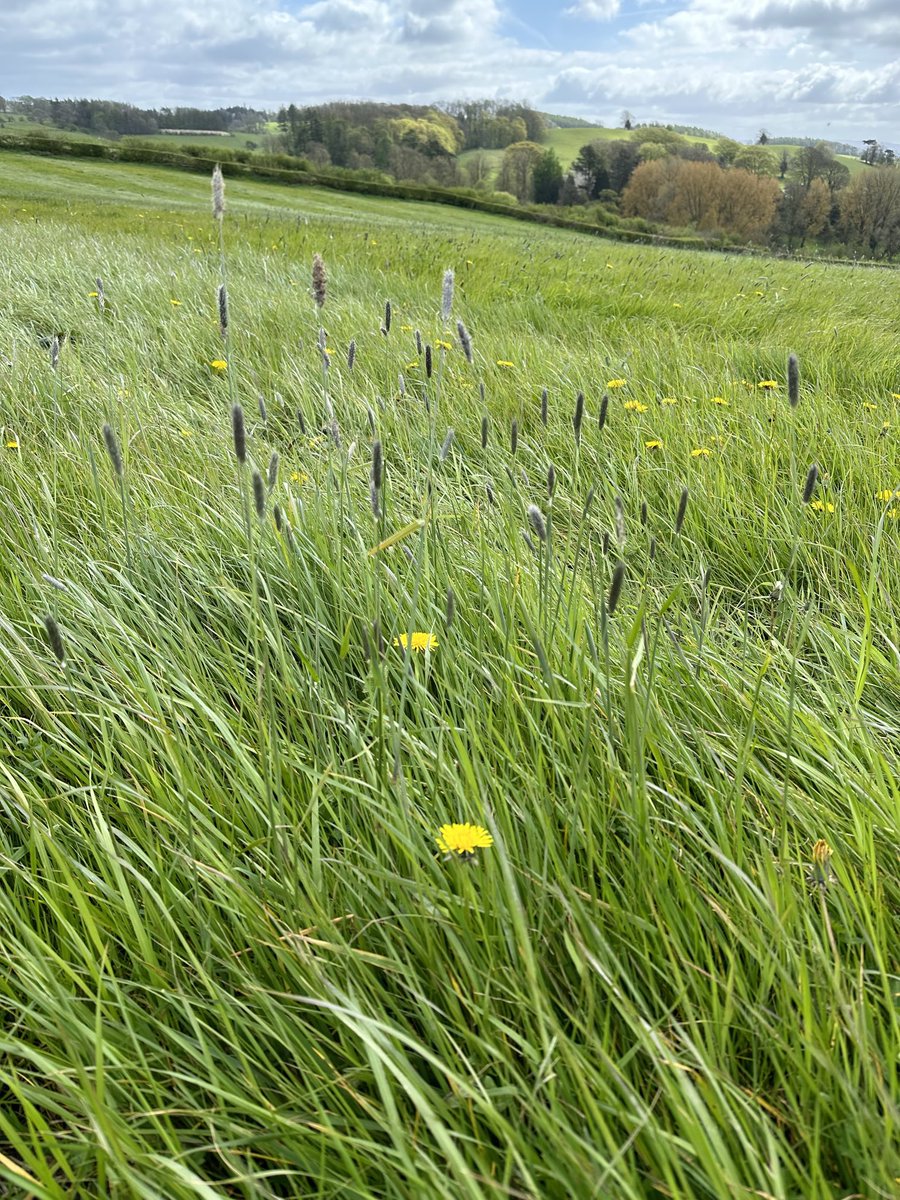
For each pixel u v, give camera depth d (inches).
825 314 370.0
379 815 62.5
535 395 191.5
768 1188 41.5
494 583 95.0
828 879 57.3
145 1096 49.9
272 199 1609.3
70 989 54.7
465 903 54.5
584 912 52.6
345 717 77.6
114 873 59.2
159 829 64.2
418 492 132.0
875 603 106.3
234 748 68.5
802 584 125.3
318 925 54.1
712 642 96.3
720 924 57.7
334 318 275.0
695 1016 51.9
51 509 117.3
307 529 111.3
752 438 166.1
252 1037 50.8
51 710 81.3
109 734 76.6
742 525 135.1
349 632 89.9
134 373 204.2
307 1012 53.6
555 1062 47.0
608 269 513.3
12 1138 42.4
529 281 432.8
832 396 206.7
